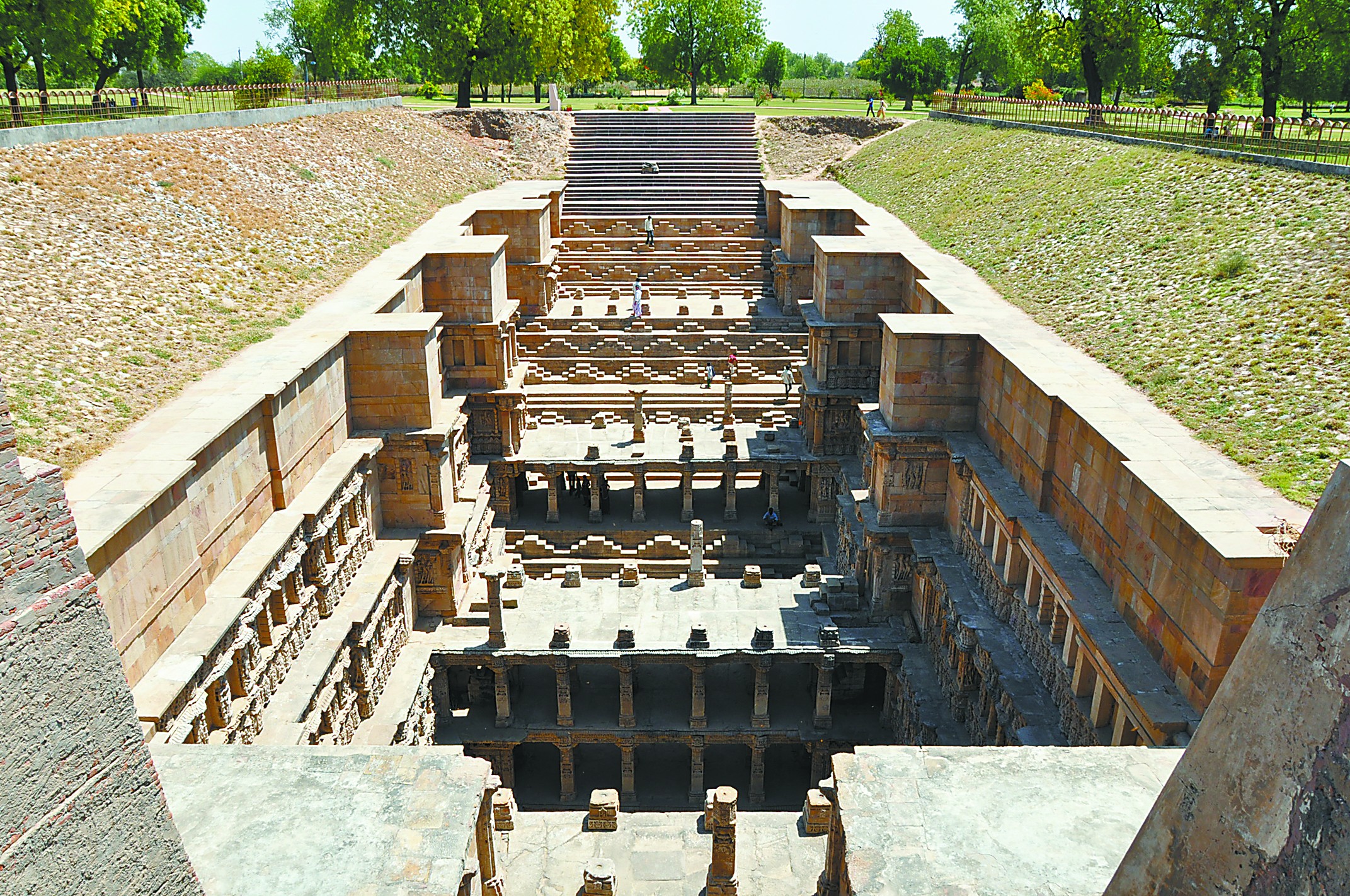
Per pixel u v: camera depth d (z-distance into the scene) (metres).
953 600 25.28
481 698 30.92
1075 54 62.50
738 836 22.06
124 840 10.95
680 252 57.28
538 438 41.03
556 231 58.28
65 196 29.72
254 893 12.20
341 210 42.53
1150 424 21.19
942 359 28.42
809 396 38.91
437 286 37.06
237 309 29.88
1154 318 27.23
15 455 9.60
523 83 81.62
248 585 20.69
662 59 99.69
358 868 12.58
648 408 44.16
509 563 35.66
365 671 25.25
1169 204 34.31
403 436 29.23
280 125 47.44
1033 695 21.23
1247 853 8.48
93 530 16.19
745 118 75.06
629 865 21.53
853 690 31.20
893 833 12.91
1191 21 56.06
